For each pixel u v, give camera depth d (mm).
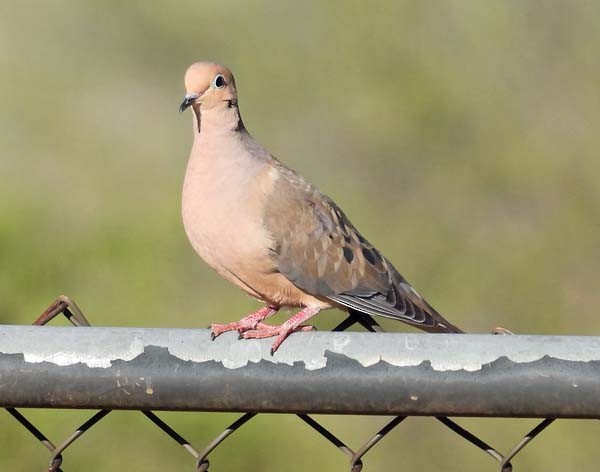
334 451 12406
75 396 4152
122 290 13914
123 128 17000
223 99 6773
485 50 16672
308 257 6969
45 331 4160
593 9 16562
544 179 16297
